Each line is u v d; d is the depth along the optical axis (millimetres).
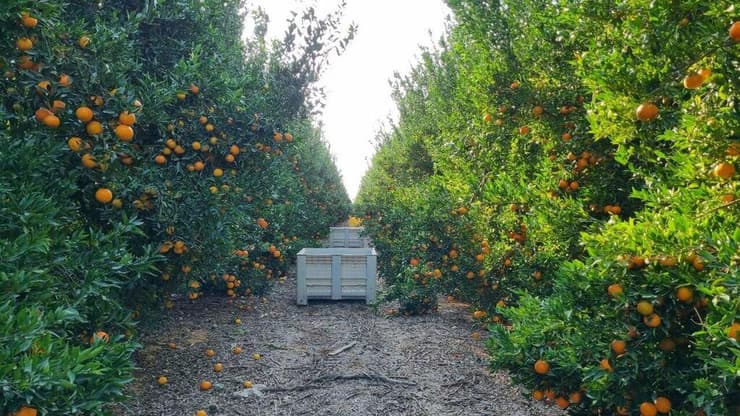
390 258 10891
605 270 2820
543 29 5219
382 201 12367
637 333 2754
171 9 5309
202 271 5844
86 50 3945
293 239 12367
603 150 4797
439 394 5105
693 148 2875
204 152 5270
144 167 4691
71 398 2385
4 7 2898
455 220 7188
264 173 6281
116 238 3791
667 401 2725
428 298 8500
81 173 3955
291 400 4980
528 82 5410
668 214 2838
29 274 2604
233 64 7000
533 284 5285
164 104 4719
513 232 5785
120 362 2830
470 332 7406
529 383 3395
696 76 2627
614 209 4660
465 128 7090
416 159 13492
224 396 5055
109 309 4012
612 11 3543
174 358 6117
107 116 4055
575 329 3098
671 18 2758
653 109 2891
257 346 6680
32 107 3631
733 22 2529
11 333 2293
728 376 2240
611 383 2854
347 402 4926
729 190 2695
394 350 6535
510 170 6137
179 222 4984
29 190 3045
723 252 2291
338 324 7887
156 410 4707
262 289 9414
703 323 2391
